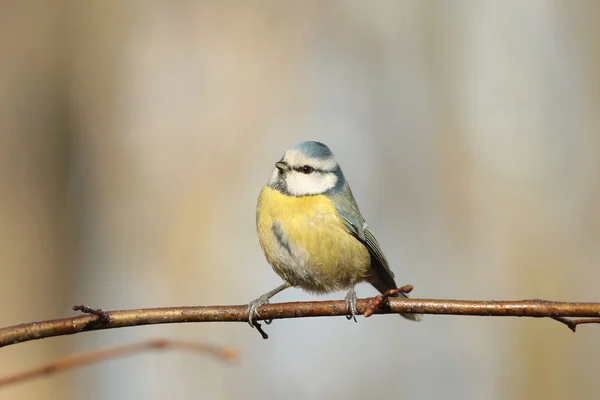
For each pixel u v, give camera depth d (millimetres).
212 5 16938
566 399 13930
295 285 8570
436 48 17547
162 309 6113
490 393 14648
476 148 16922
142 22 16047
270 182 8508
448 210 16750
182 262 15359
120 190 15250
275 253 8312
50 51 14406
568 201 15867
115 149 15156
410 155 17312
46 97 14234
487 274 15875
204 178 16156
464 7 17500
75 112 14633
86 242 14227
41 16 14344
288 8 17500
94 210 14617
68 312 13414
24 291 12648
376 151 17500
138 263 15102
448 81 17406
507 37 17281
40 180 13734
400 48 17844
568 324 5906
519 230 15859
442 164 17078
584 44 16719
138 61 15938
